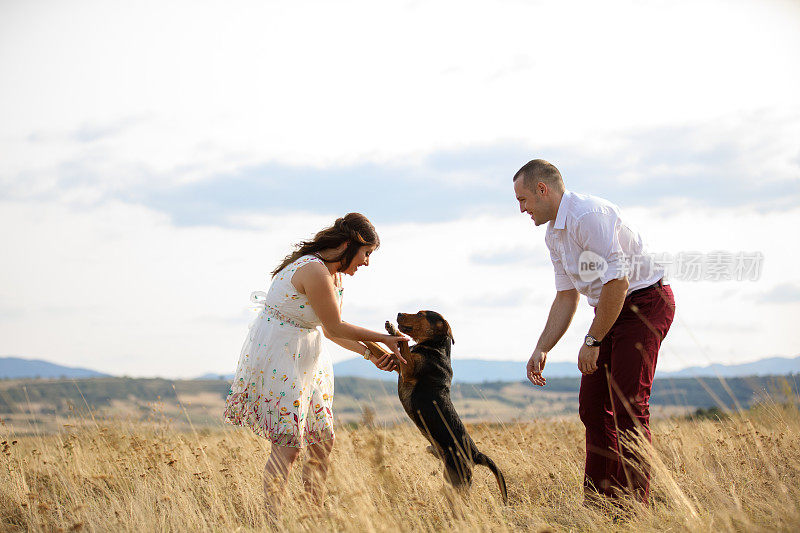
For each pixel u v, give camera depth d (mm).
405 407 5062
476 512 3951
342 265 4445
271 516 3947
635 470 4051
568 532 3910
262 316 4363
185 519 4129
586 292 4355
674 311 4316
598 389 4449
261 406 4238
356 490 3871
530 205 4410
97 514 4234
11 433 5875
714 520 3619
